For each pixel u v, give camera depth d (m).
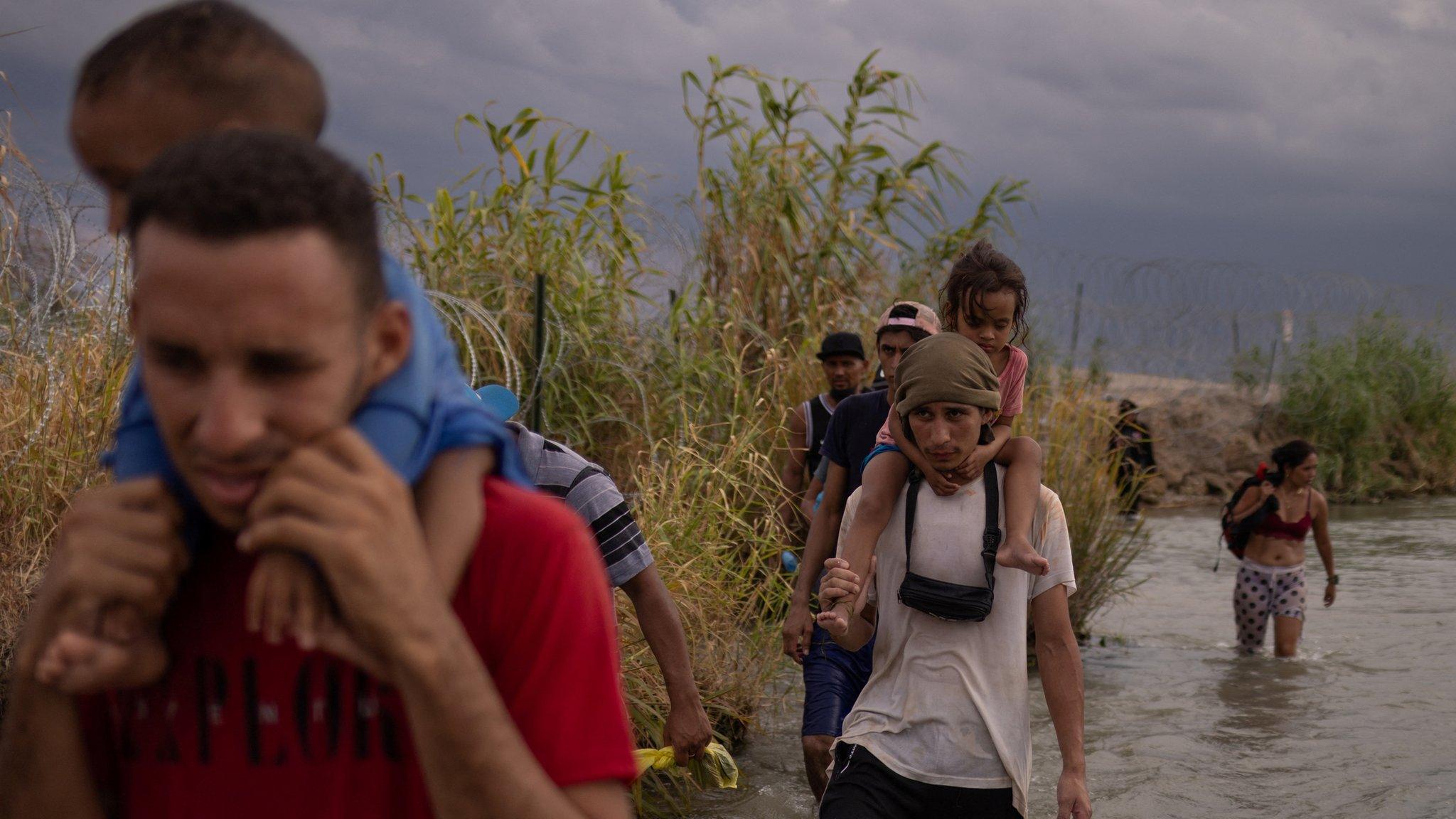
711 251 9.54
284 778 1.05
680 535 5.16
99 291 4.57
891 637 3.11
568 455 2.90
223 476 0.90
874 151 10.13
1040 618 3.06
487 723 0.95
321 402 0.90
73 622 0.92
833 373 6.42
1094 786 5.12
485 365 6.71
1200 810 4.85
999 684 2.99
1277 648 7.87
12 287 4.51
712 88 9.64
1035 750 5.61
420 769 1.06
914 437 3.10
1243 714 6.32
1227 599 10.07
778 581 5.46
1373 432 18.38
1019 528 2.98
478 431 1.08
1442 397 19.28
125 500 0.94
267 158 0.89
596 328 7.21
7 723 1.05
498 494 1.10
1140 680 7.11
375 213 0.97
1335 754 5.61
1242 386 18.50
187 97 1.06
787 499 5.87
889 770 2.96
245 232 0.85
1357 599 9.91
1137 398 17.28
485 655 1.08
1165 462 17.47
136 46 1.06
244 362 0.87
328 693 1.05
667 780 4.68
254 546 0.88
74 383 4.25
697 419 7.09
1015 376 3.68
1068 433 8.13
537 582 1.07
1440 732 6.01
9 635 3.58
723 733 5.22
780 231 9.49
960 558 3.04
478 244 7.42
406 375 1.01
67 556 0.93
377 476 0.90
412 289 1.09
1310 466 7.91
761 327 9.36
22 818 1.05
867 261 9.83
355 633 0.91
